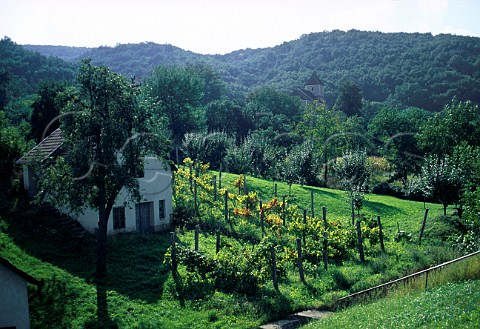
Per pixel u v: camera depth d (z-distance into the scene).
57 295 20.83
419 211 41.28
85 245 27.12
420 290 18.55
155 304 21.16
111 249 27.25
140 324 19.12
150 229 32.25
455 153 37.34
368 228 30.52
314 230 30.95
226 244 29.88
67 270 23.84
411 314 13.91
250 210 36.78
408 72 158.50
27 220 29.02
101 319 19.30
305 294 22.73
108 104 23.59
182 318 19.98
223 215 35.16
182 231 32.34
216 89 116.00
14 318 15.80
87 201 24.59
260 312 20.67
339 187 53.12
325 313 20.59
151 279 23.62
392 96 141.00
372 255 28.38
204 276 23.88
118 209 30.77
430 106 131.25
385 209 41.72
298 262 24.59
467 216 24.14
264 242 28.39
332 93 160.88
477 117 53.69
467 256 19.89
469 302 13.68
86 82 23.31
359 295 21.08
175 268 24.75
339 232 30.19
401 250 28.73
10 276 15.76
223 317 20.17
